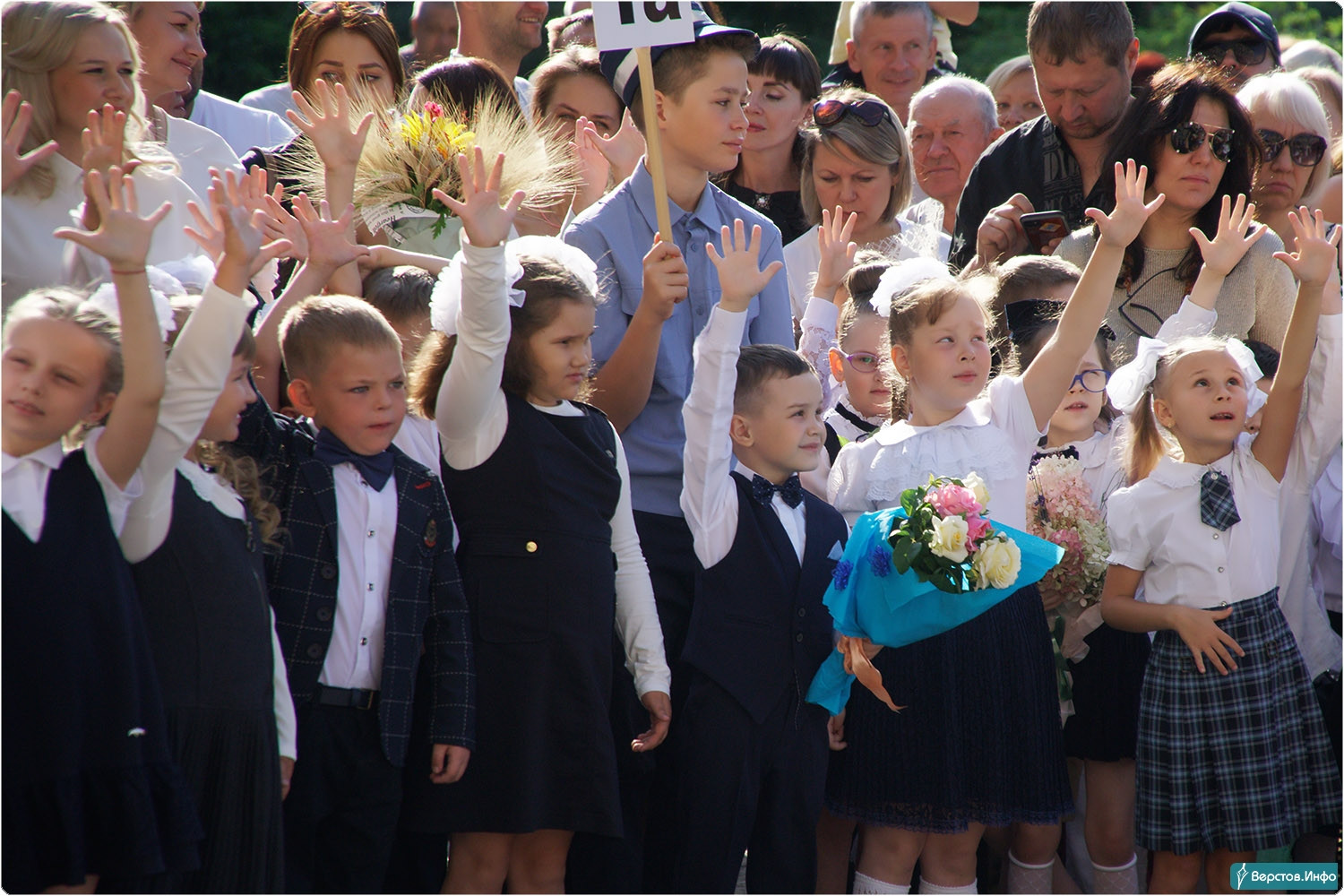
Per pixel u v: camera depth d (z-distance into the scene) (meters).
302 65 17.72
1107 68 18.80
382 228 15.48
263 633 10.61
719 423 12.92
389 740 11.28
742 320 12.91
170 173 13.83
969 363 13.96
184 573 10.21
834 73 27.45
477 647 11.93
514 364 12.39
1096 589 15.08
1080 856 15.86
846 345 16.34
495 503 12.19
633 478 14.12
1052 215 17.98
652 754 13.33
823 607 13.55
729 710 12.91
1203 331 15.84
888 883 13.34
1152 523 14.52
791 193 21.05
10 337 9.48
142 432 9.61
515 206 11.60
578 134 17.67
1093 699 15.03
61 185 12.88
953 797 12.96
